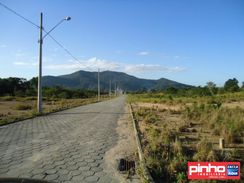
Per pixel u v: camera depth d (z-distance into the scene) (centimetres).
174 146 725
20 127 1271
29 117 1694
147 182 491
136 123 1398
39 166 628
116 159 685
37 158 697
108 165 636
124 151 773
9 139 959
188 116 1527
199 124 1284
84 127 1280
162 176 540
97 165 636
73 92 9194
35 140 941
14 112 2219
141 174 545
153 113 1886
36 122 1478
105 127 1283
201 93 4881
